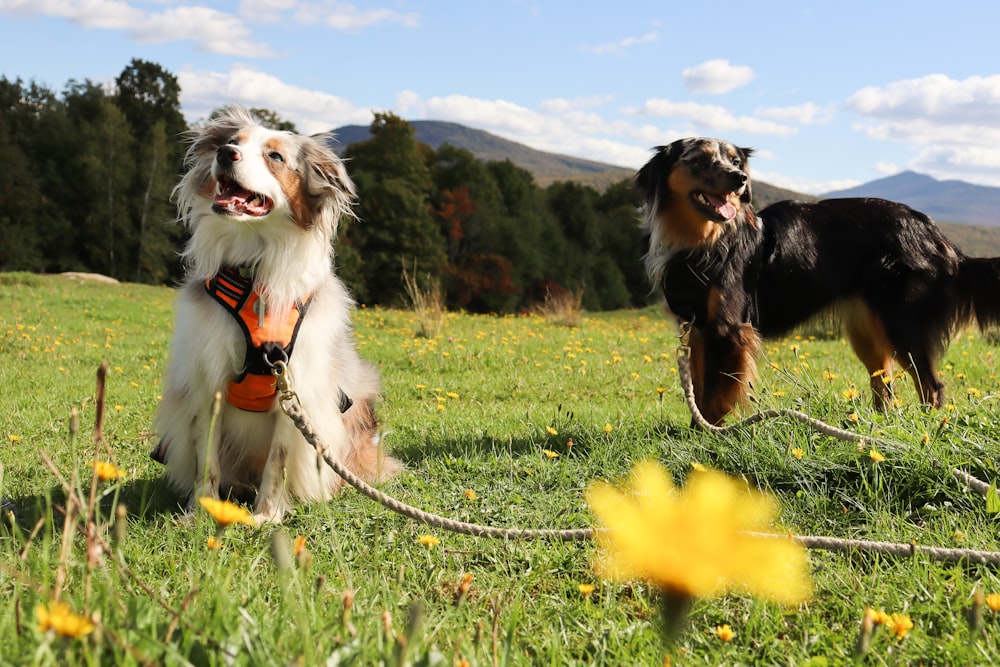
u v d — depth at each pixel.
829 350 10.66
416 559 3.08
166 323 14.35
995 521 3.25
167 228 47.53
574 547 3.10
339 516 3.59
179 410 3.87
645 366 9.20
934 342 5.91
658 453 4.39
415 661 1.73
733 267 5.53
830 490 3.72
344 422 4.19
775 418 4.33
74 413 1.82
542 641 2.38
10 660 1.66
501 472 4.35
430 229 46.81
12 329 11.83
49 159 46.44
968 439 3.84
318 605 2.21
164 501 3.97
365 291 44.31
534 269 56.03
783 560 0.67
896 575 2.74
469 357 9.98
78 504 1.81
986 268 6.04
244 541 3.28
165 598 2.19
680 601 0.69
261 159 3.71
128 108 51.97
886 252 5.96
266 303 3.73
